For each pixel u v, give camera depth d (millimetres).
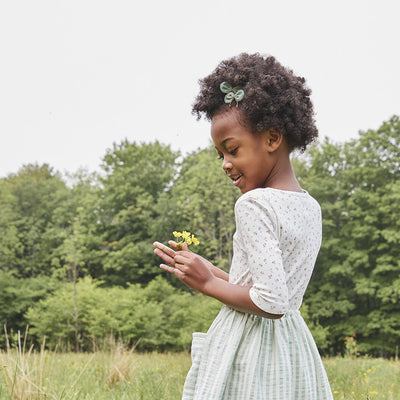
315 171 29641
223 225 24172
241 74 1706
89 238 33562
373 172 27125
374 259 26516
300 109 1766
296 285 1722
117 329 23375
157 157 37188
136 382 4816
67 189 40094
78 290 26156
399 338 24656
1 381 4031
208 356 1710
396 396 4594
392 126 27641
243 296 1595
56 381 4426
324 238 27422
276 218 1621
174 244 1755
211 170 24312
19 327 30609
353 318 25891
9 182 40219
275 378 1635
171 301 26406
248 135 1705
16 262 34656
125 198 35844
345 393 4703
